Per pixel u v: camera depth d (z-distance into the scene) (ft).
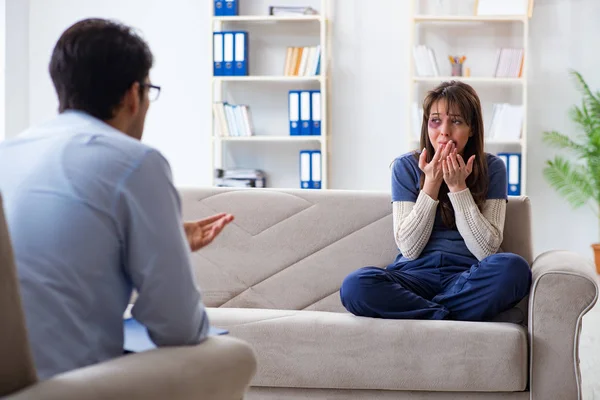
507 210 10.03
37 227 4.80
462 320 9.02
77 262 4.78
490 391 8.42
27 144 5.13
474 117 9.72
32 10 22.00
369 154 21.44
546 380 8.39
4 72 21.21
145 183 4.91
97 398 4.15
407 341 8.41
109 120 5.36
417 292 9.25
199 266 10.37
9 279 3.98
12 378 4.03
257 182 21.08
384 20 21.22
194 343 5.02
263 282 10.31
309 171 20.80
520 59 20.33
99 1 21.90
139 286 4.89
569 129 20.93
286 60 21.02
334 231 10.30
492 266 8.87
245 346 5.19
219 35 20.88
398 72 21.27
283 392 8.73
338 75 21.42
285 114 21.72
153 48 21.86
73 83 5.26
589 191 20.33
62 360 4.71
